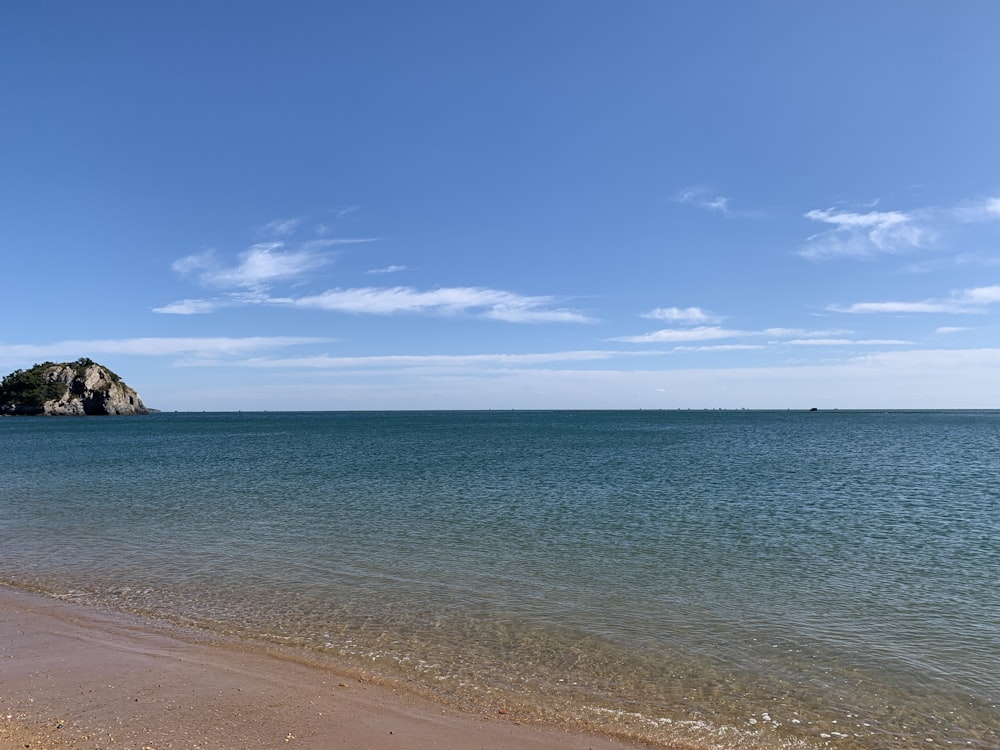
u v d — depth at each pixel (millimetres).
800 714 8297
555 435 92000
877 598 13203
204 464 44969
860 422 157625
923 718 8227
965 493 29469
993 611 12414
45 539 18688
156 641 10578
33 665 9438
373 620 11703
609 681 9219
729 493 29062
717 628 11375
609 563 16000
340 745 7203
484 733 7645
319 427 130500
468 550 17359
